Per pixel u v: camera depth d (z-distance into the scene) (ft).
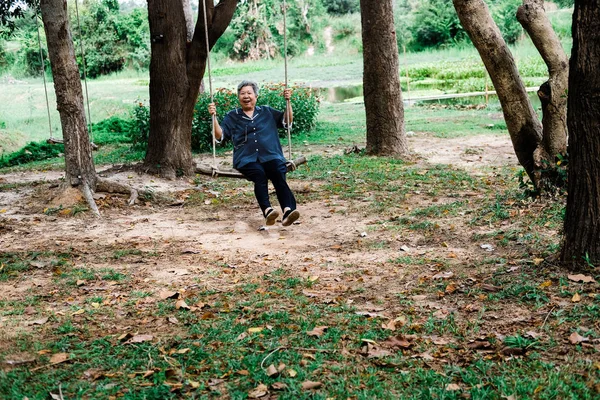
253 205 33.27
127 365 14.26
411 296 18.56
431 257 22.63
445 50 172.55
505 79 28.07
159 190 36.70
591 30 17.58
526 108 28.37
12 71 155.02
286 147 54.44
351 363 14.19
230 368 13.96
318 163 43.57
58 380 13.60
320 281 20.58
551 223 24.89
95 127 72.23
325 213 30.73
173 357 14.67
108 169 40.91
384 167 41.39
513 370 13.41
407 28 184.14
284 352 14.67
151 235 27.91
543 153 27.89
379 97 45.21
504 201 29.35
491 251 22.70
